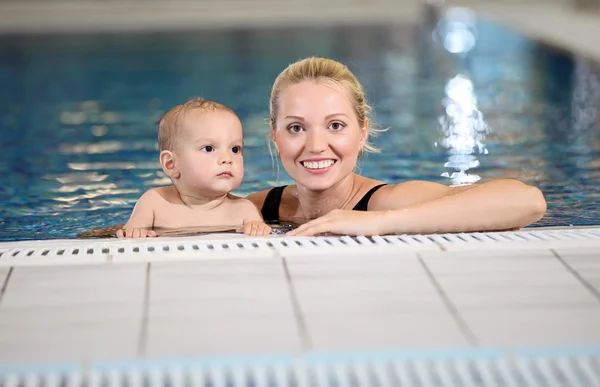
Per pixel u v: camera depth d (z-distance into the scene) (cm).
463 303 220
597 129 542
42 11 1188
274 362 190
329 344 196
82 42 991
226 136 310
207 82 739
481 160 470
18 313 217
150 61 859
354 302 221
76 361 190
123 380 186
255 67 805
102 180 439
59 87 741
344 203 325
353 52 887
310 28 1056
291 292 228
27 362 190
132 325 208
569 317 211
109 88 730
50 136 560
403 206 312
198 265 251
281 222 336
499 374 190
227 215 322
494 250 262
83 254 264
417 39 965
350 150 303
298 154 301
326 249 264
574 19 1047
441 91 691
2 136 562
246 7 1200
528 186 302
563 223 333
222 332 203
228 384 184
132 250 270
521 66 790
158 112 630
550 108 613
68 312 217
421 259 254
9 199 400
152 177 444
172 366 189
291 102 298
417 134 544
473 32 1003
